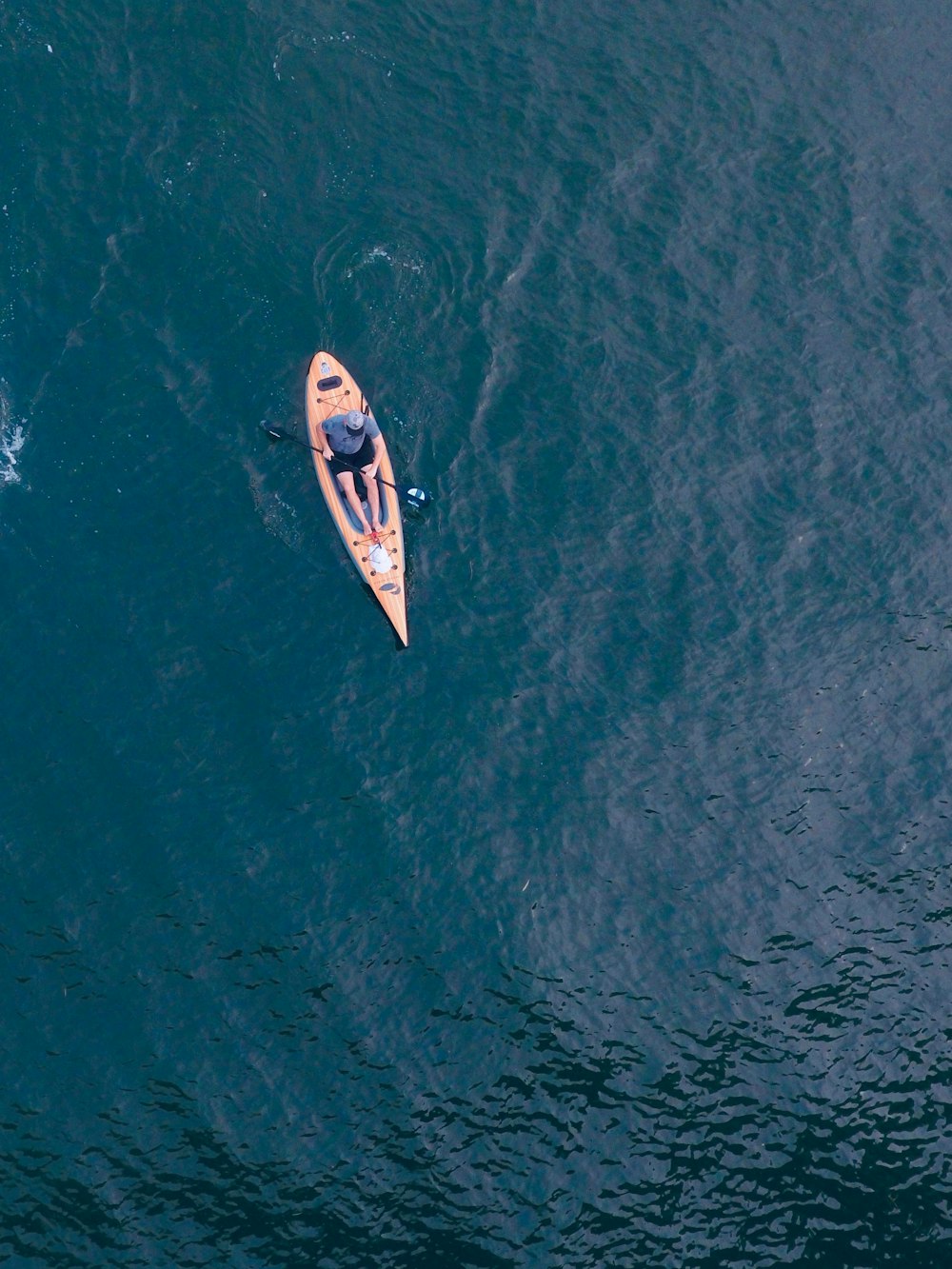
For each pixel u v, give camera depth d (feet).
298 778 91.66
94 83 110.01
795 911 91.15
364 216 108.68
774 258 112.16
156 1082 82.48
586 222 111.86
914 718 97.50
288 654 94.94
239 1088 82.84
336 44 114.52
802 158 116.26
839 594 100.63
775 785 94.73
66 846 88.12
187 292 104.37
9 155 106.73
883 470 104.99
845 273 112.06
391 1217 80.69
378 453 96.78
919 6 122.83
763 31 121.08
